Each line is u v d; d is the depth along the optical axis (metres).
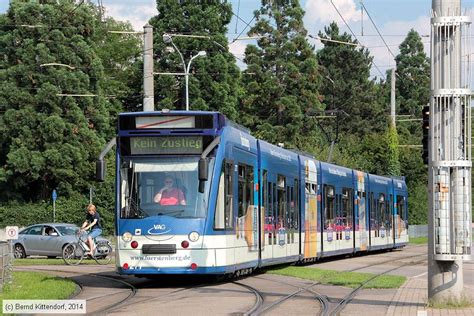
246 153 23.33
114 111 71.56
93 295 19.11
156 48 66.38
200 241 20.27
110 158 59.06
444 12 15.97
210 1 67.12
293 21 74.69
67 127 57.59
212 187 20.62
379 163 72.44
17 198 58.09
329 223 34.28
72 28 59.53
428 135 16.50
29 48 57.91
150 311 15.90
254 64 74.00
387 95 104.19
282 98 73.56
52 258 38.56
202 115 20.81
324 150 67.12
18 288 19.98
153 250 20.34
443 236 15.91
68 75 58.38
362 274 26.17
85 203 57.66
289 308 16.62
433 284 16.19
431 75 16.11
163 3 66.62
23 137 56.88
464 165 15.85
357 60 99.81
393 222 47.78
